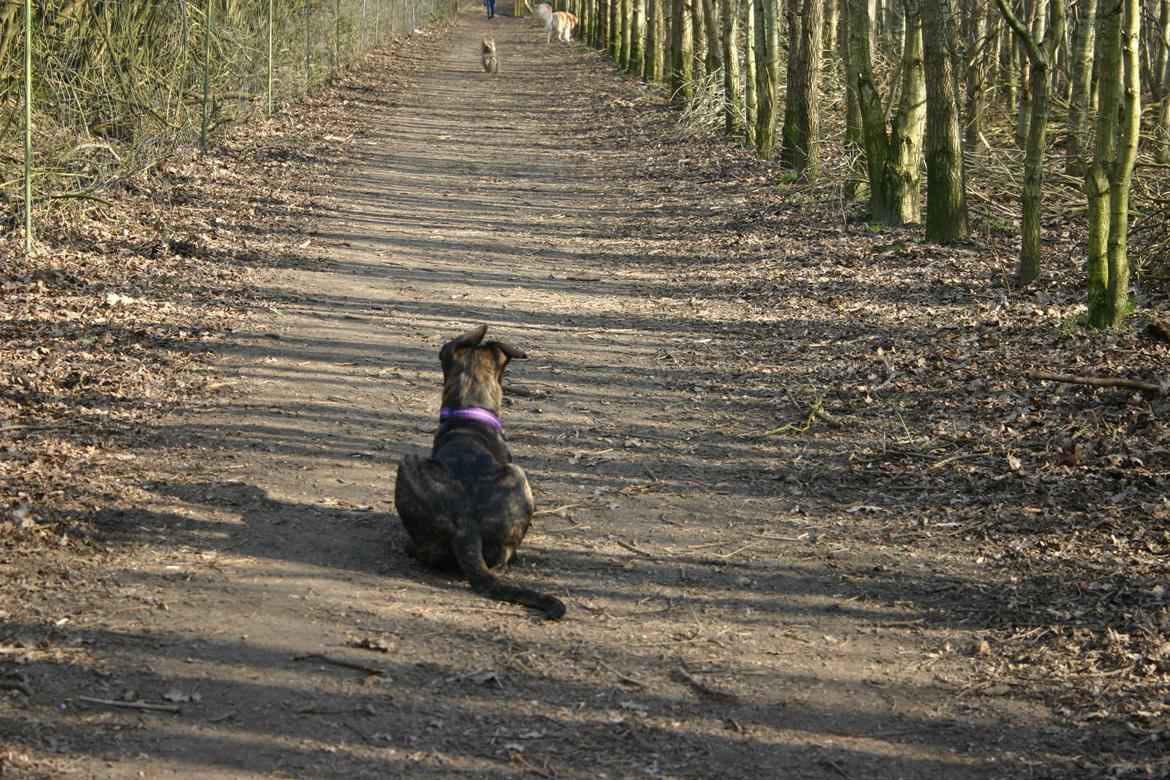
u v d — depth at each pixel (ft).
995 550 22.20
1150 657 17.90
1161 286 40.14
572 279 45.47
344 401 30.09
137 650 17.48
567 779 15.05
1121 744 15.90
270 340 34.86
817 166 63.26
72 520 21.67
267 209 54.03
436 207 58.59
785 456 27.45
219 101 70.28
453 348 22.75
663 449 27.89
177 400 29.19
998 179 57.26
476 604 19.84
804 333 37.76
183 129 63.82
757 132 72.18
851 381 32.78
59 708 15.87
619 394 31.99
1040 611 19.74
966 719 16.74
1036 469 25.82
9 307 35.09
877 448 27.71
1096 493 24.34
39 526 21.17
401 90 110.83
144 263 42.24
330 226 51.98
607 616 19.66
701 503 24.73
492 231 53.98
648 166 73.26
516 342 36.45
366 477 25.21
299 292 40.63
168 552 20.88
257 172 62.59
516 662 17.94
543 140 84.89
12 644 17.30
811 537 23.09
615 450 27.76
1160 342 33.50
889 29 78.64
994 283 41.98
